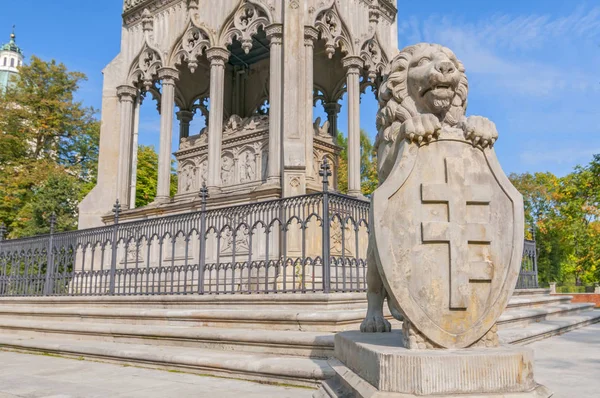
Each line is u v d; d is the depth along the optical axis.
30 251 12.30
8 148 26.62
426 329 2.71
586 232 43.28
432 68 3.23
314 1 13.19
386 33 16.05
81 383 5.14
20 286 12.38
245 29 13.66
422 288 2.79
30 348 8.01
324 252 7.24
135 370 6.00
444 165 2.99
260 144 13.77
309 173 12.48
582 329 9.84
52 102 26.78
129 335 7.53
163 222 9.41
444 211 2.92
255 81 17.77
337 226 11.09
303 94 12.50
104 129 16.92
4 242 13.17
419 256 2.83
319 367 4.74
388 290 2.79
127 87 16.56
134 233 9.94
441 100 3.27
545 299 12.89
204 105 18.78
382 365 2.53
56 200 23.28
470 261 2.84
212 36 14.12
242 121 14.60
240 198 12.27
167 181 14.90
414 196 2.92
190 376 5.49
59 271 11.37
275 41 12.85
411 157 2.99
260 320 6.79
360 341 3.23
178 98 18.06
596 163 31.25
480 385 2.45
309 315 6.27
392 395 2.43
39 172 25.02
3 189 24.98
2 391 4.73
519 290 13.01
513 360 2.52
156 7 15.88
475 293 2.82
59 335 8.80
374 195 2.89
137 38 16.47
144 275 13.03
